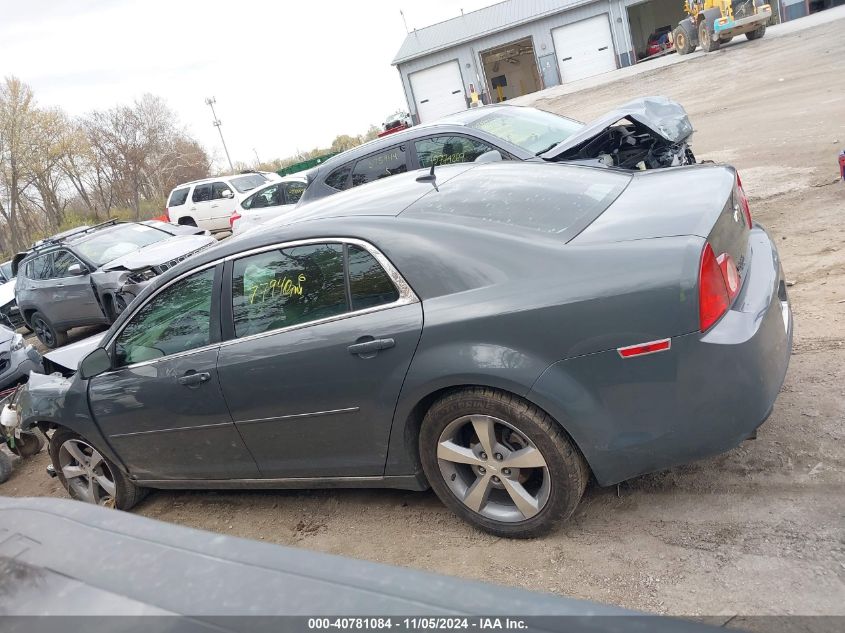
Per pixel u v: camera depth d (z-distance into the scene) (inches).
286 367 130.1
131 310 156.8
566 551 115.4
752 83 673.6
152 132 2044.8
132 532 56.6
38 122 1668.3
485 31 1508.4
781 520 108.3
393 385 119.6
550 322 105.2
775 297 113.6
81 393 167.0
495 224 120.3
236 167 2458.2
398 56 1590.8
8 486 230.1
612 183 139.3
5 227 1888.5
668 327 100.3
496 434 117.6
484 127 277.4
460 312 111.3
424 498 144.8
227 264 140.9
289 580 47.0
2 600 51.4
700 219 109.3
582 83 1363.2
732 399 102.3
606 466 108.6
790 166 331.0
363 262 123.1
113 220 474.6
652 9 1718.8
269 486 148.1
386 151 290.4
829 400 135.6
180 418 150.1
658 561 107.2
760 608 92.6
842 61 606.9
